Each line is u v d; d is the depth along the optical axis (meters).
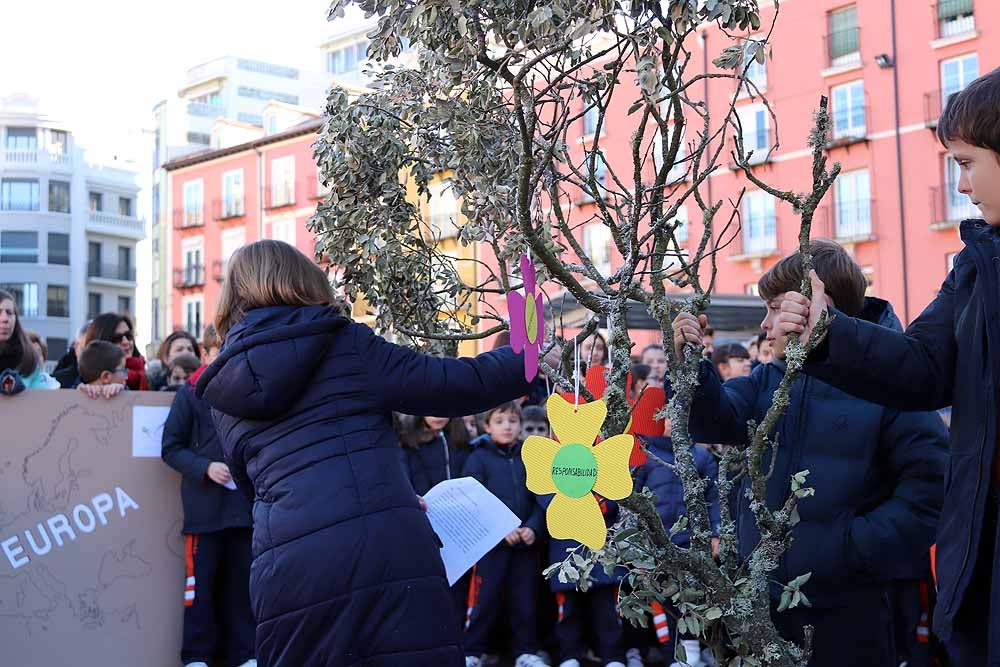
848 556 2.44
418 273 2.80
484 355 2.35
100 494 4.77
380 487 2.19
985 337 1.76
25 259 52.34
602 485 1.79
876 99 23.78
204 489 4.89
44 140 53.12
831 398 2.57
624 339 1.92
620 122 16.98
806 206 1.77
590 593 5.20
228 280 2.40
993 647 1.65
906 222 23.30
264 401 2.18
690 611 1.84
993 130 1.72
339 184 2.71
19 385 4.66
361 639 2.10
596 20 1.83
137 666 4.77
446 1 2.01
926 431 2.51
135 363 5.91
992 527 1.74
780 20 25.09
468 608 5.41
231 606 5.05
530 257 2.05
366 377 2.26
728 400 2.55
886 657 2.51
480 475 5.37
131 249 56.53
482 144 2.47
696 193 2.10
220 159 38.50
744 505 2.62
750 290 25.28
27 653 4.57
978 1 22.48
